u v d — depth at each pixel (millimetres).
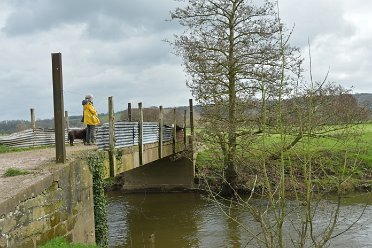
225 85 24906
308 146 5836
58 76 10156
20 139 17891
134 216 23016
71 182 10031
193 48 24844
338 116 15023
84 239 10836
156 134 23578
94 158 12172
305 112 7961
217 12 25453
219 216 21734
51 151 15250
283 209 5562
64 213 9430
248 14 24656
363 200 21141
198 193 29547
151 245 17406
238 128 22469
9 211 6637
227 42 25062
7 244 6520
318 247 5609
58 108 10211
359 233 16625
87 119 15891
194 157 30500
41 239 8078
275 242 6238
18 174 8875
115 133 16703
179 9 25500
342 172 5895
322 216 14688
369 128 25953
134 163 19156
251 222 19531
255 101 22469
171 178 30844
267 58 23219
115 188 31812
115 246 17484
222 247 16531
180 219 21844
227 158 23547
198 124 24812
